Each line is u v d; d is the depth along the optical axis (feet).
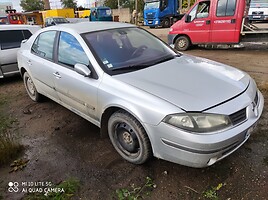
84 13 124.57
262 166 8.30
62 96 11.48
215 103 7.21
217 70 9.46
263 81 16.76
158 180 8.05
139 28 12.45
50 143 10.67
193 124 6.83
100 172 8.61
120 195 7.54
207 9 29.94
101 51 9.78
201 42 31.53
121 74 8.91
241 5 27.35
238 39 28.81
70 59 10.57
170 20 72.18
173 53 11.36
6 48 19.31
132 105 7.82
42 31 13.16
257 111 8.09
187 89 7.79
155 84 8.11
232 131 7.01
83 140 10.71
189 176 8.12
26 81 15.47
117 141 9.21
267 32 27.22
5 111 14.53
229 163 8.55
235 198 7.14
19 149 10.19
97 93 9.00
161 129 7.24
